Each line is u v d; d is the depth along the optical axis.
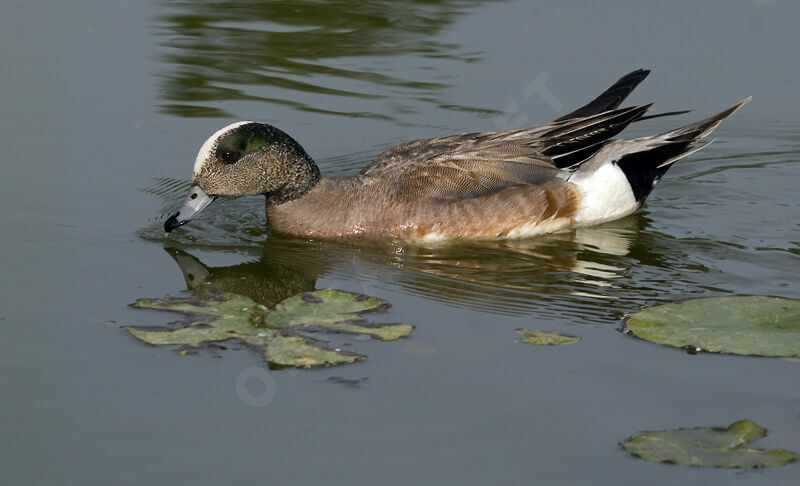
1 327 9.49
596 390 8.57
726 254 11.70
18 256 11.13
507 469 7.57
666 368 8.88
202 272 11.04
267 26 18.23
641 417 8.20
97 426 8.05
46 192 12.83
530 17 18.36
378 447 7.82
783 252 11.76
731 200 13.45
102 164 13.66
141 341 9.25
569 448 7.82
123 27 17.92
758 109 15.68
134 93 15.67
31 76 15.91
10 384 8.57
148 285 10.56
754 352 8.99
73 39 17.31
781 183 13.98
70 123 14.68
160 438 7.91
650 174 12.84
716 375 8.77
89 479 7.43
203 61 16.78
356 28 18.16
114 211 12.48
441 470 7.57
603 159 12.66
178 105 15.34
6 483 7.37
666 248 11.88
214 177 12.12
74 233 11.83
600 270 11.25
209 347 9.16
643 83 16.14
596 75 16.19
